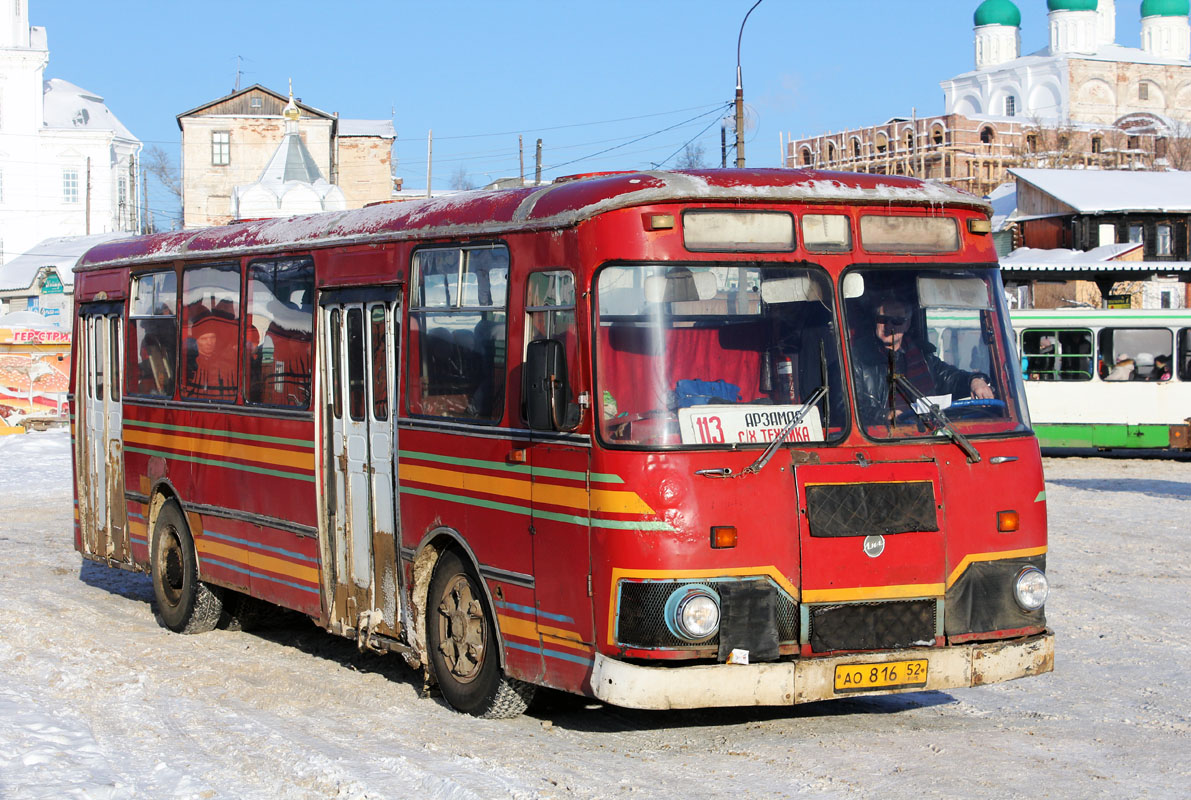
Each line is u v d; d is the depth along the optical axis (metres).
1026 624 7.46
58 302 63.78
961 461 7.35
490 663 8.01
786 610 6.95
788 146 111.56
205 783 6.55
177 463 11.71
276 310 10.27
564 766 6.97
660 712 8.34
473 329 8.06
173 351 11.90
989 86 109.25
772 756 7.18
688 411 6.93
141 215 100.31
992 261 7.80
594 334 7.06
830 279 7.31
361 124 75.56
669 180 7.14
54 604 12.77
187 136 71.25
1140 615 11.73
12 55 92.44
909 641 7.15
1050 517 19.02
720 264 7.12
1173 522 18.36
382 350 8.98
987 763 7.02
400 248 8.80
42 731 7.56
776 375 7.14
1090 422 30.06
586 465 7.05
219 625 11.75
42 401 36.25
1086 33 107.19
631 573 6.83
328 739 7.62
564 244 7.29
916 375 7.42
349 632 9.41
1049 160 94.56
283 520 10.13
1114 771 6.88
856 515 7.06
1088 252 53.53
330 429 9.56
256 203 49.09
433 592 8.52
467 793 6.24
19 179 93.12
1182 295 56.69
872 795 6.43
